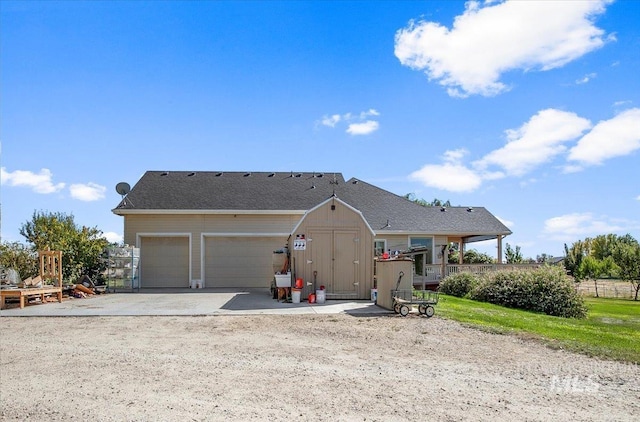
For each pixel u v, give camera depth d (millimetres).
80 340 9086
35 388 5965
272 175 26156
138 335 9602
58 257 16578
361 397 5574
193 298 16906
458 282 19172
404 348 8336
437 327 10430
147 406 5258
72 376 6488
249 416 4945
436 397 5590
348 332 9859
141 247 22000
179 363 7191
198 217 22219
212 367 6949
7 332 10023
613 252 33125
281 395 5641
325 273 15875
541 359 7523
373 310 13117
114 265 19969
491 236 25469
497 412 5102
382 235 23766
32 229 23766
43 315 12312
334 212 16031
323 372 6688
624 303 25719
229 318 11836
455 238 26188
